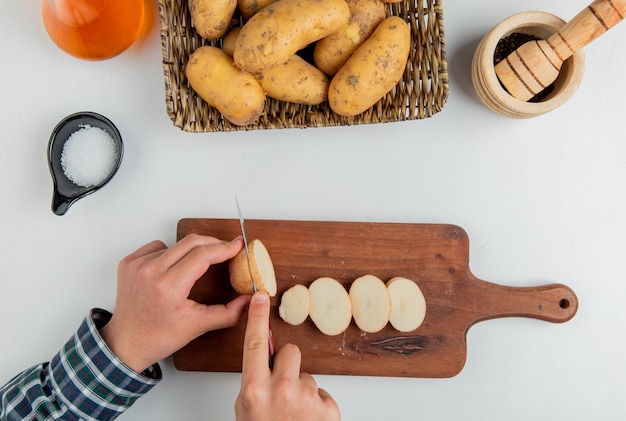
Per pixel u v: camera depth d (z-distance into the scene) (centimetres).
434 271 88
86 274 91
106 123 88
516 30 87
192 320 79
